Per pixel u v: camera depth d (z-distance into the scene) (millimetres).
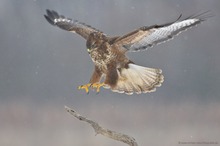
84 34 14969
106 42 14305
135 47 14148
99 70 14523
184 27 13812
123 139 12578
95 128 12594
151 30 13867
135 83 14273
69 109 12617
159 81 14133
